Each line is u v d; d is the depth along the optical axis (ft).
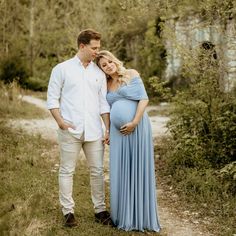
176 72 60.85
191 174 19.52
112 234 13.75
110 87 14.32
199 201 17.44
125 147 13.92
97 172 14.24
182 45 23.25
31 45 90.79
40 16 91.25
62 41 88.12
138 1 26.86
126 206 14.02
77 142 13.71
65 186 14.02
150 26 66.49
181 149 22.07
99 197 14.57
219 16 22.06
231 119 21.48
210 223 15.57
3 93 44.11
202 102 23.02
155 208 14.47
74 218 14.26
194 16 27.07
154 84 25.26
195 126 22.93
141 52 68.44
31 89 81.56
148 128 14.16
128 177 13.96
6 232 11.50
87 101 13.57
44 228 13.84
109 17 69.36
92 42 13.29
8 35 70.85
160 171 21.91
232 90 23.07
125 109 13.74
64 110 13.57
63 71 13.41
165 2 26.48
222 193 17.67
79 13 71.97
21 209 13.83
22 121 37.42
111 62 13.93
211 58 22.03
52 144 27.43
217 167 20.72
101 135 14.01
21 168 20.54
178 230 14.93
